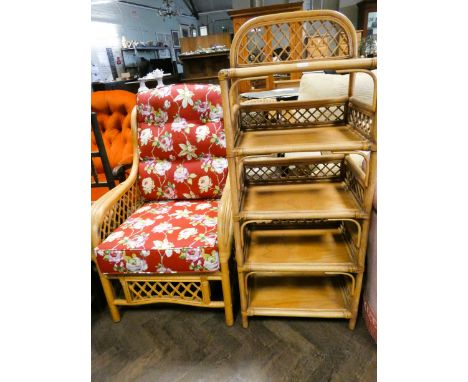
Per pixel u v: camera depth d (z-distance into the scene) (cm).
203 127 148
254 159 131
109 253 117
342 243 128
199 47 438
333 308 123
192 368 115
